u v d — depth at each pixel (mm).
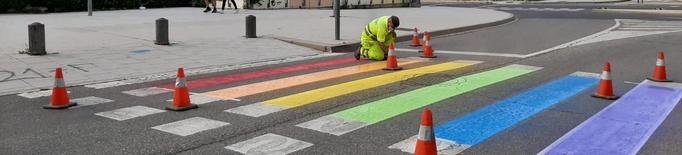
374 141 5570
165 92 8297
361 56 12039
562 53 12711
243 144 5469
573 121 6336
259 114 6723
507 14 27359
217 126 6148
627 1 51750
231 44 14188
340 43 14125
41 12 25766
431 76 9570
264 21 20844
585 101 7422
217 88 8555
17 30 16266
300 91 8250
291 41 14656
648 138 5648
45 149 5348
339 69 10602
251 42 14578
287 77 9664
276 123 6273
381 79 9297
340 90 8305
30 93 8172
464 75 9672
